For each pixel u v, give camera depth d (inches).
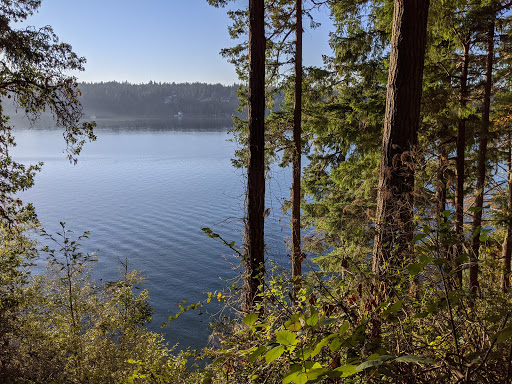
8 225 328.8
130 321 299.0
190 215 2162.9
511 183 421.1
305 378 43.8
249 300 121.5
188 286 1301.7
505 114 406.9
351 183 528.1
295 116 482.0
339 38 410.9
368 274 84.3
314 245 375.9
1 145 363.3
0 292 287.1
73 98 362.3
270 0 474.0
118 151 5108.3
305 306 88.4
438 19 287.4
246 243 297.7
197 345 938.7
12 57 318.0
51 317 290.7
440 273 67.9
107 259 1529.3
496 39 390.9
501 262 88.7
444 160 106.0
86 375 227.5
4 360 248.2
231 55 493.4
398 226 102.0
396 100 175.6
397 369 64.2
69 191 2812.5
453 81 408.8
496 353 54.6
